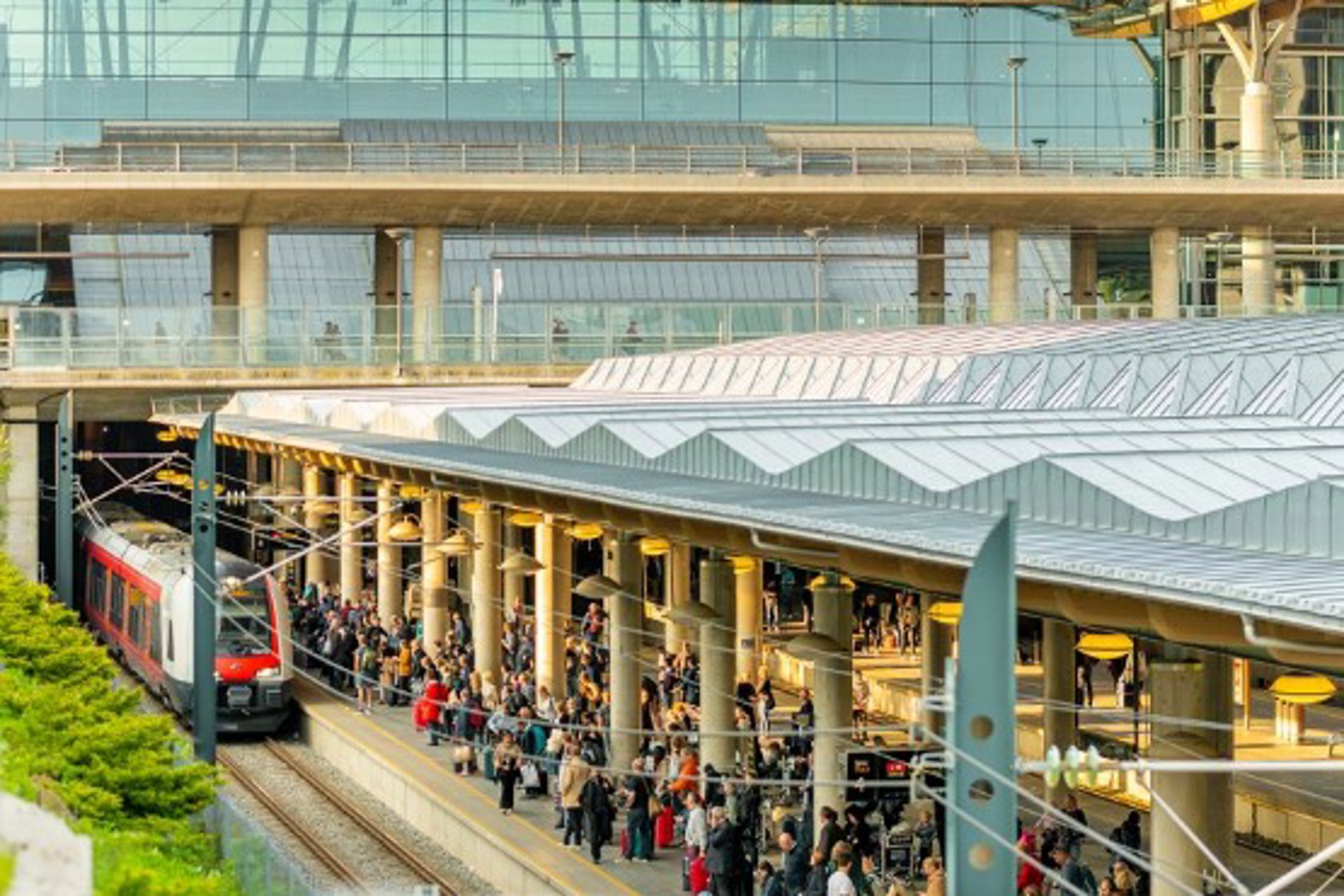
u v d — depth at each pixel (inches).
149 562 3142.2
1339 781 2030.0
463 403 2760.8
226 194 3946.9
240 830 1279.5
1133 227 4320.9
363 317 4067.4
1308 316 2516.0
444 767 2413.9
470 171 4018.2
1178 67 4734.3
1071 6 4697.3
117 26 4694.9
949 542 1272.1
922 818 1813.5
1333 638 1067.3
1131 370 2100.1
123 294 4697.3
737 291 4884.4
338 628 3073.3
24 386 3855.8
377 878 2098.9
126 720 1408.7
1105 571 1139.9
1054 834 1673.2
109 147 4237.2
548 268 4832.7
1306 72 4687.5
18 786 993.5
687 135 4808.1
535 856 1969.7
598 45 4805.6
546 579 2714.1
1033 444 1670.8
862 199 4146.2
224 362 3971.5
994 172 4156.0
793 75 4859.7
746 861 1747.0
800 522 1451.8
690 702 2591.0
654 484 1790.1
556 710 2324.1
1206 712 1397.6
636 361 3464.6
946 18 4879.4
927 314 4315.9
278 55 4734.3
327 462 3041.3
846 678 1852.9
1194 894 854.5
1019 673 2906.0
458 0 4773.6
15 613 1819.6
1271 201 4195.4
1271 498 1277.1
